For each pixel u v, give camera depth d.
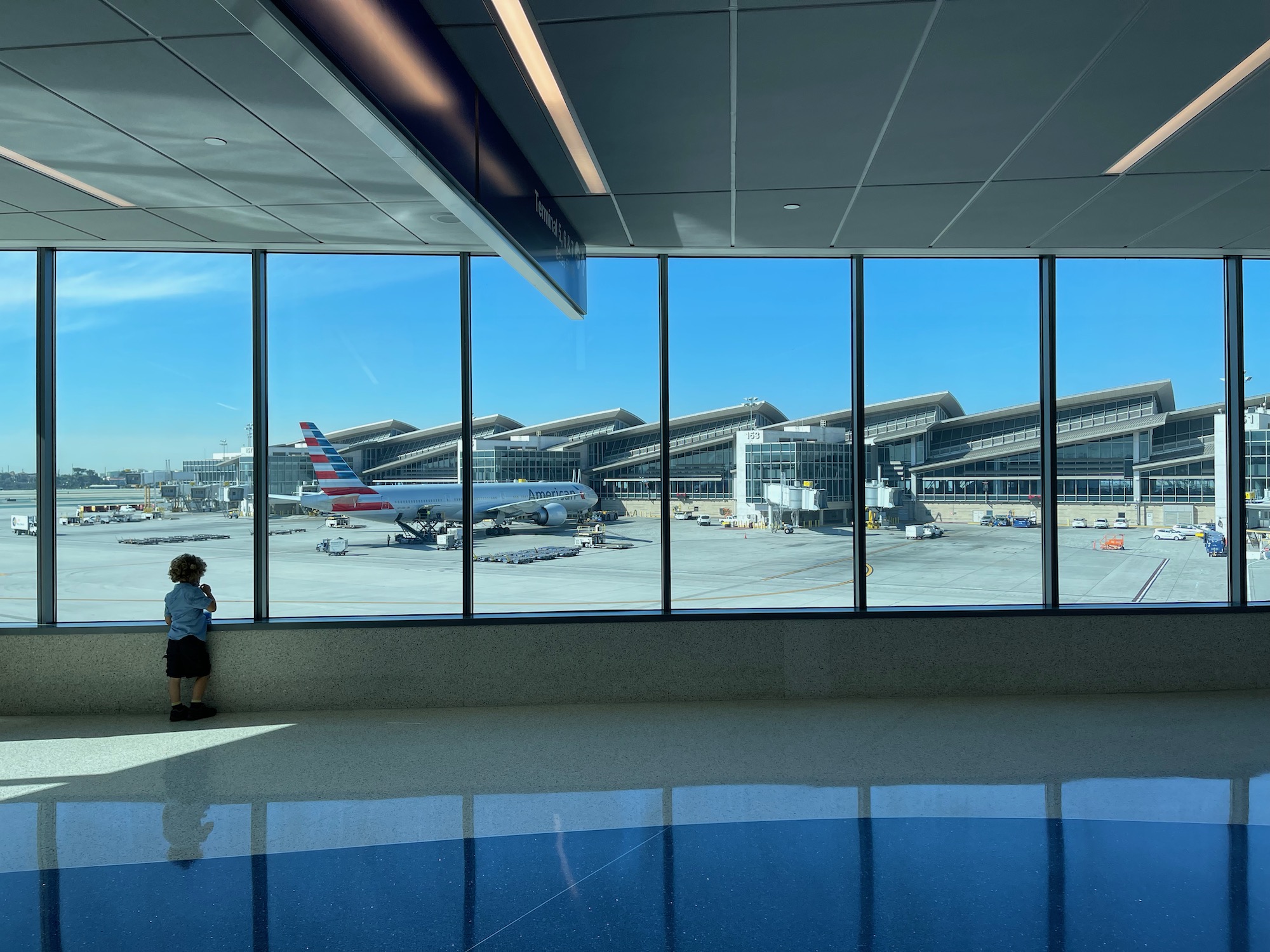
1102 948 2.62
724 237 5.86
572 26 3.02
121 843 3.56
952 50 3.19
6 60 2.93
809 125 3.94
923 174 4.61
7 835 3.66
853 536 6.32
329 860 3.36
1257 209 5.24
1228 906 2.90
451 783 4.32
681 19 2.96
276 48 2.25
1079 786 4.20
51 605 5.98
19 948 2.65
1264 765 4.53
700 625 6.07
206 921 2.84
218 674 5.89
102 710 5.83
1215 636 6.21
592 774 4.46
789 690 6.09
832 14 2.92
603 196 5.01
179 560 5.67
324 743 5.09
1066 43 3.13
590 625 6.02
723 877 3.17
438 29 3.17
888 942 2.66
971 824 3.70
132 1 2.52
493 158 3.86
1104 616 6.19
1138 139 4.10
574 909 2.92
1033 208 5.21
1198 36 3.07
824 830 3.65
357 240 5.69
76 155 3.97
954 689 6.15
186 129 3.62
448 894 3.04
